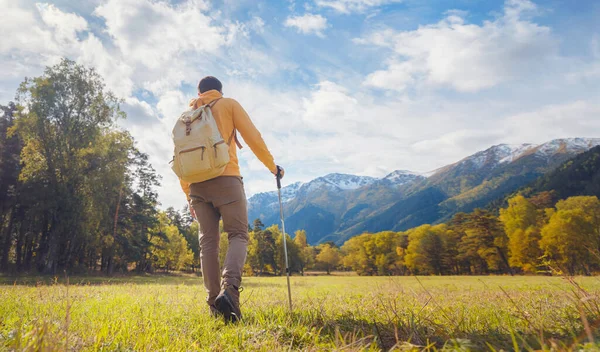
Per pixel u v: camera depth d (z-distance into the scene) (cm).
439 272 8344
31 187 2861
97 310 300
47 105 2664
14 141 3603
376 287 907
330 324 229
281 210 318
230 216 281
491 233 7081
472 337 173
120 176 2925
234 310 244
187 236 6894
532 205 6856
